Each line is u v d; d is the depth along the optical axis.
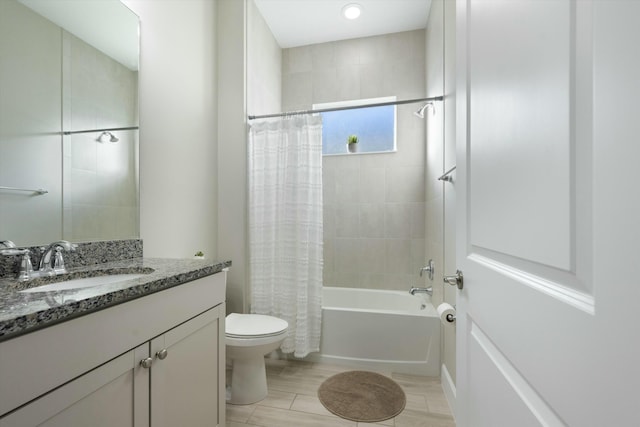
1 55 1.00
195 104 2.03
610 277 0.35
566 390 0.43
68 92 1.21
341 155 3.06
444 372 1.89
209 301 1.21
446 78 1.91
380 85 2.98
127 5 1.50
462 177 0.90
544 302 0.49
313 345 2.21
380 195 2.97
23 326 0.56
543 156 0.49
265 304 2.27
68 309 0.64
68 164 1.21
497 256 0.68
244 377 1.74
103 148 1.36
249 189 2.32
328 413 1.63
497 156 0.66
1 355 0.54
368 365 2.16
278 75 3.09
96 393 0.72
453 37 1.69
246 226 2.31
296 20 2.74
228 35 2.28
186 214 1.93
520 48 0.56
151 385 0.90
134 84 1.52
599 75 0.37
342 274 3.04
